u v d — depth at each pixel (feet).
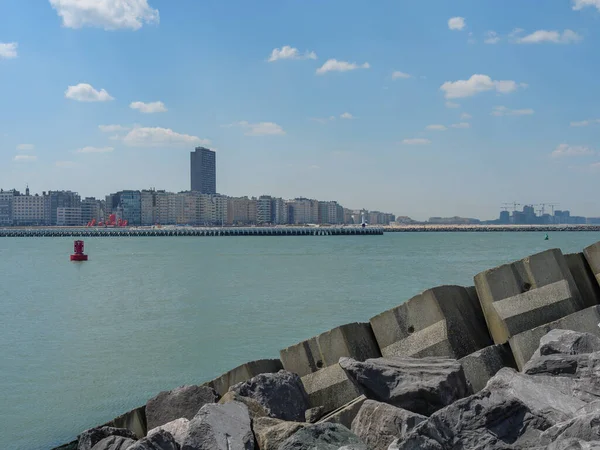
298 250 476.95
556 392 32.83
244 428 34.01
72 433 59.52
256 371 49.57
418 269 270.26
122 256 408.26
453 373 38.14
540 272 44.14
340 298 161.58
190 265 311.06
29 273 274.98
